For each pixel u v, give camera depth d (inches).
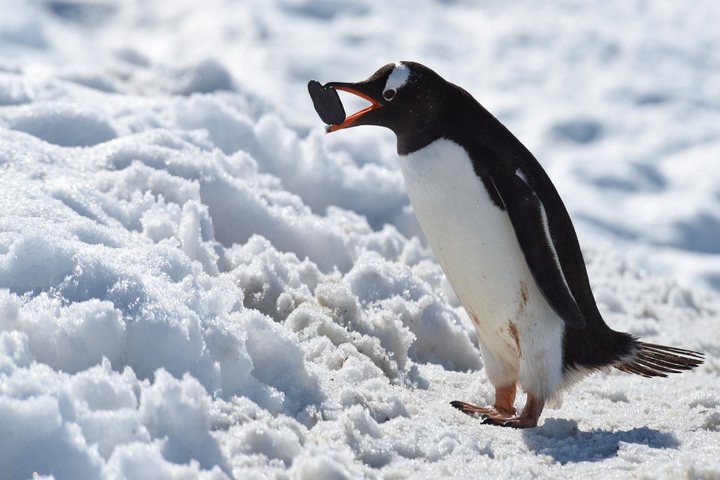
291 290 833.5
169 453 496.4
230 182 1024.9
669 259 3240.7
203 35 6491.1
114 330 574.6
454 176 737.0
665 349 787.4
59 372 536.4
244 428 537.6
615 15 7327.8
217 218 1002.7
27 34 6033.5
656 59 6338.6
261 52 5989.2
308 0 6889.8
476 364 920.9
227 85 1706.4
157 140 1079.6
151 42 6446.9
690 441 645.9
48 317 564.7
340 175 1357.0
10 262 610.2
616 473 570.6
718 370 1048.2
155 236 828.6
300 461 505.4
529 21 6968.5
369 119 762.2
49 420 470.9
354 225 1232.2
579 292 759.7
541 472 570.6
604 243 3334.2
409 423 628.7
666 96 5339.6
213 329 614.5
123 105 1280.8
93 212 810.8
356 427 600.1
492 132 747.4
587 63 6176.2
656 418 739.4
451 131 744.3
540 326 740.0
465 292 769.6
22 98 1186.0
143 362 579.2
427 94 745.0
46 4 6692.9
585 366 758.5
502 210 731.4
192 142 1160.2
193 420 511.2
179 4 7012.8
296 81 5457.7
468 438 615.8
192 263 730.2
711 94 5497.1
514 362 768.9
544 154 4350.4
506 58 6195.9
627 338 778.2
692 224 3572.8
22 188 793.6
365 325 813.9
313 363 716.0
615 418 739.4
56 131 1055.6
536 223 716.0
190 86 1676.9
